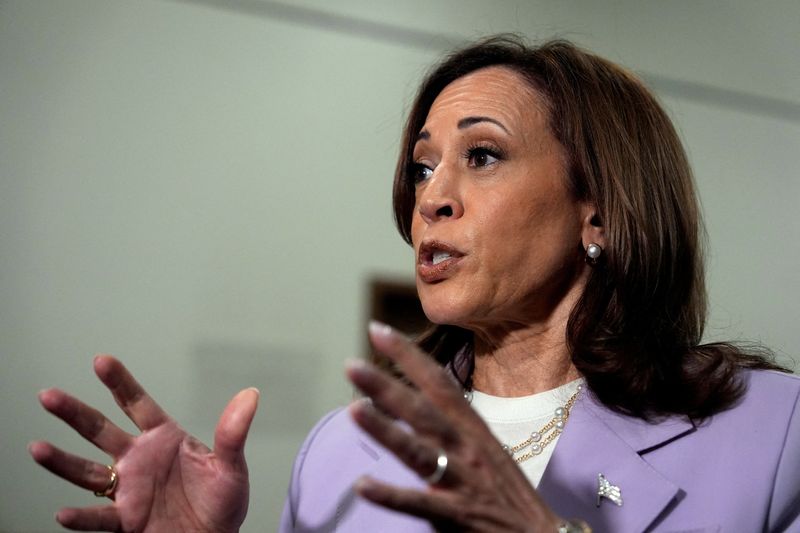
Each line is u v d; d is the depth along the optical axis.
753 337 4.29
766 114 4.58
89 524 1.10
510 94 1.42
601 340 1.35
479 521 0.87
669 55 4.43
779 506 1.20
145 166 3.64
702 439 1.27
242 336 3.65
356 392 1.66
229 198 3.74
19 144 3.49
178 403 3.51
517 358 1.43
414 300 3.92
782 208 4.52
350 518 1.38
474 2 4.25
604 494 1.22
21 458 3.30
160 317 3.56
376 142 4.01
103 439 1.14
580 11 4.32
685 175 1.49
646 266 1.38
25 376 3.36
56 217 3.50
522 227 1.34
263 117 3.85
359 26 4.07
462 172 1.39
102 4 3.68
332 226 3.87
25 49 3.55
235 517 1.17
